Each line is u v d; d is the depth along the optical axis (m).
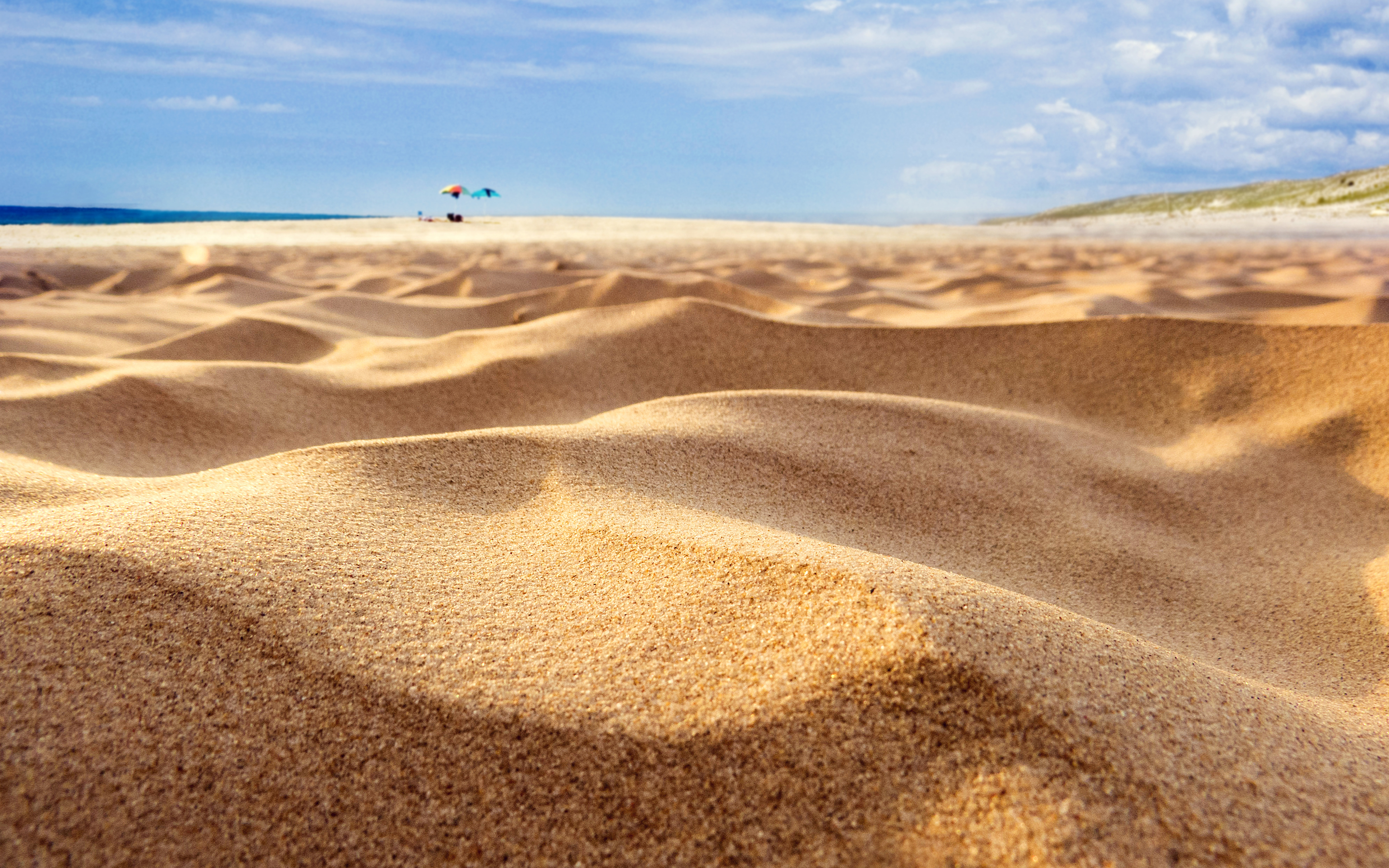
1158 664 1.68
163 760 1.36
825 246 22.66
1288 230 31.58
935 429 3.82
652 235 27.47
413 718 1.49
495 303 9.60
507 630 1.79
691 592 1.91
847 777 1.34
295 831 1.30
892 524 3.08
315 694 1.53
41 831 1.23
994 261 17.64
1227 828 1.24
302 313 7.97
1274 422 4.50
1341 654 2.46
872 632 1.61
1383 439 4.01
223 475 2.73
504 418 5.27
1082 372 5.47
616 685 1.57
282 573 1.87
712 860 1.26
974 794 1.29
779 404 3.92
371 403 5.15
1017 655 1.56
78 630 1.57
